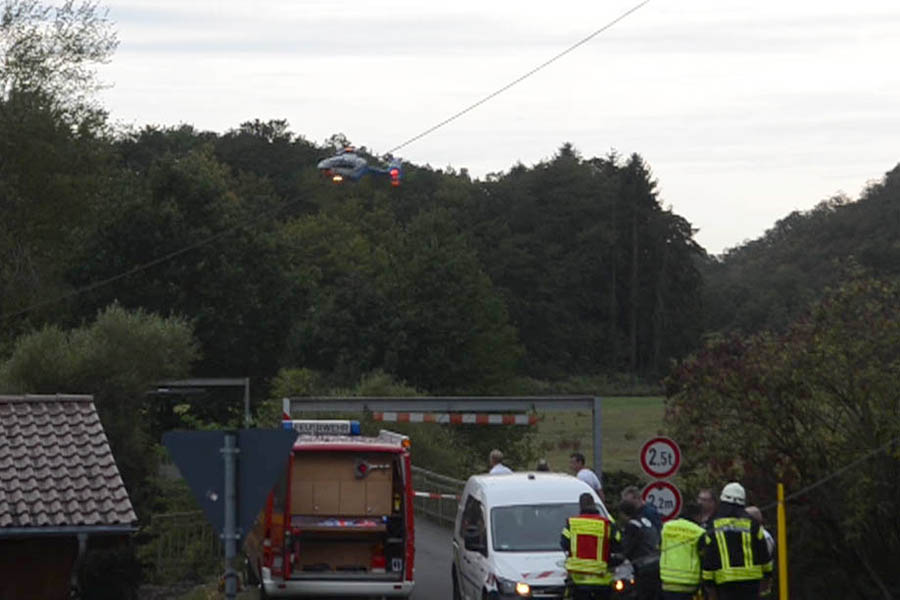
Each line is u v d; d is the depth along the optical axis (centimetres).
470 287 11181
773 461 3716
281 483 3047
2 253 7469
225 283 8906
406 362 10719
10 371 4894
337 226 15600
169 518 4775
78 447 3089
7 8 7556
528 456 8988
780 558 2392
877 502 3506
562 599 2639
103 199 8625
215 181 9381
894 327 3525
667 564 2197
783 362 3600
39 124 7462
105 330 5084
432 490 5616
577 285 19488
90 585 4206
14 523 2677
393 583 3052
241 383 6850
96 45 7762
